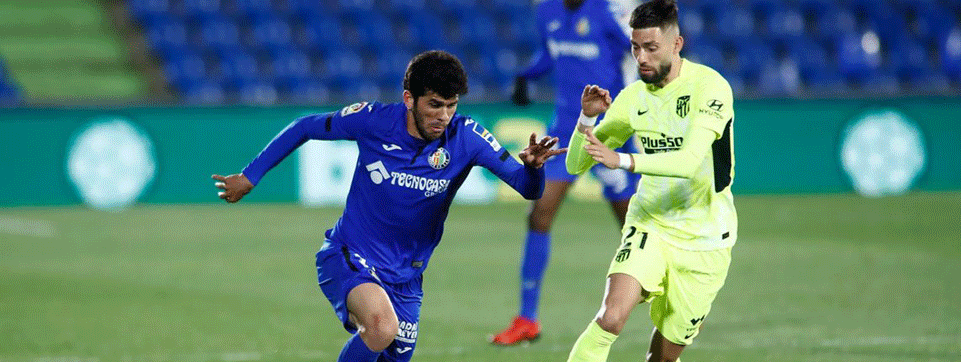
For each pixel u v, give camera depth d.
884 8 72.25
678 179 17.53
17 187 50.59
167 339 26.42
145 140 51.59
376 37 68.44
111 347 25.59
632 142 26.02
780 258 37.84
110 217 48.38
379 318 16.80
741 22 70.50
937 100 57.19
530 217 25.50
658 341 18.50
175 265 37.28
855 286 32.69
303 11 68.50
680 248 17.66
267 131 52.56
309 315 29.22
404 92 16.50
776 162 56.03
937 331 26.47
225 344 25.81
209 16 68.06
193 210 50.66
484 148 17.11
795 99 56.12
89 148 51.16
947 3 72.50
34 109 50.53
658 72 17.09
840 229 44.62
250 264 37.41
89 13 69.88
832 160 56.47
